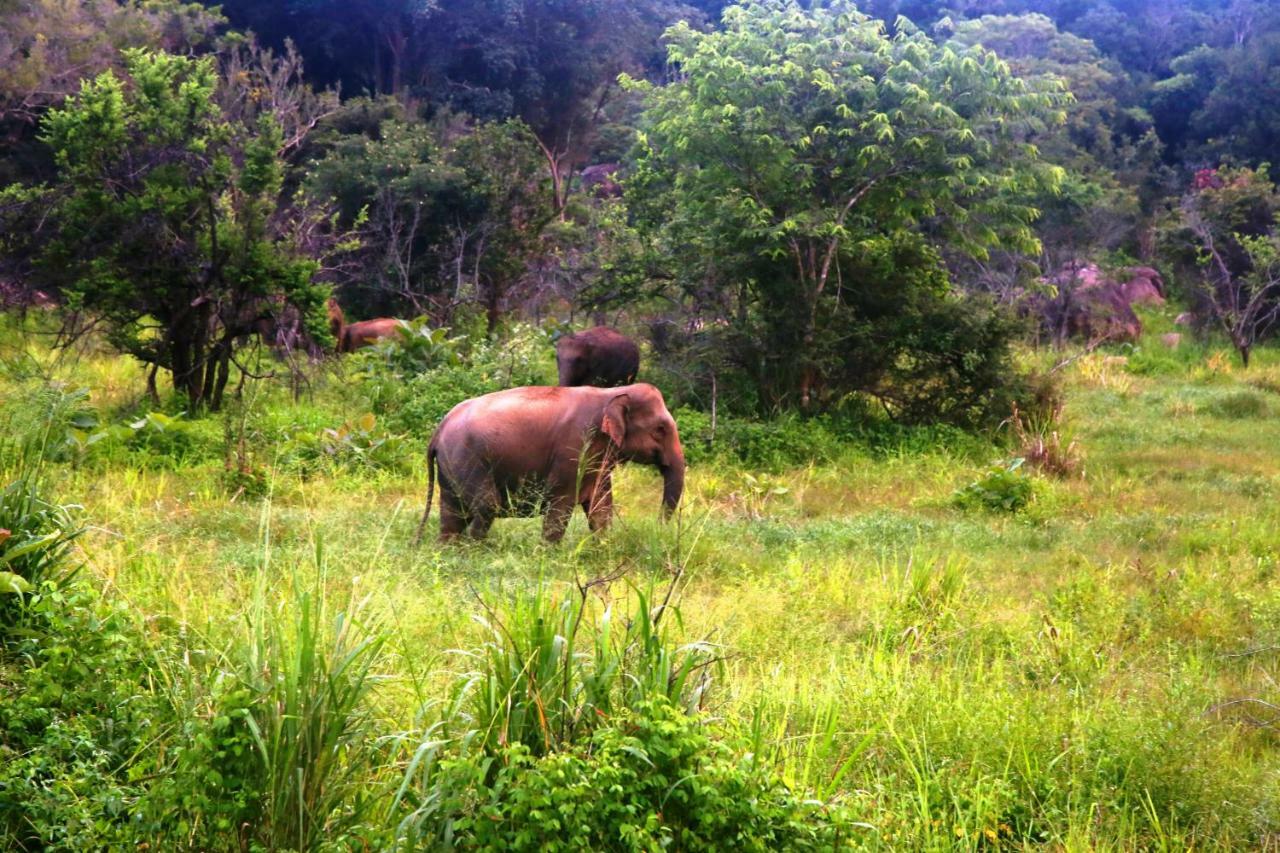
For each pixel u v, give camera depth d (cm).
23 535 593
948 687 643
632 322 2062
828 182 1867
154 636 575
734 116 1784
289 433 1444
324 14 4406
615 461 1042
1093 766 558
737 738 479
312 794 416
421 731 464
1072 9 6456
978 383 1866
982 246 1984
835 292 1877
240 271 1598
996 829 500
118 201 1605
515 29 4434
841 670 684
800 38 1878
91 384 1795
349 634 480
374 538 934
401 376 1764
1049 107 1958
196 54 3659
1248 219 3541
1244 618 855
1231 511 1339
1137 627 823
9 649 530
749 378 1856
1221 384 2759
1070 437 1741
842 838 438
